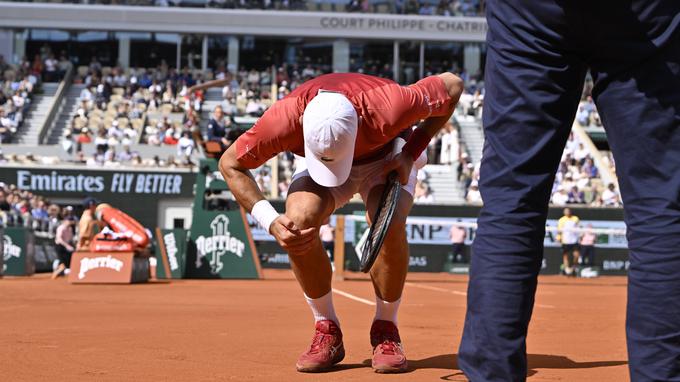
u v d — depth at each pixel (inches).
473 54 1665.8
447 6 1646.2
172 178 1052.5
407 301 439.2
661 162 102.1
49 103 1450.5
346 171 158.2
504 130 108.6
